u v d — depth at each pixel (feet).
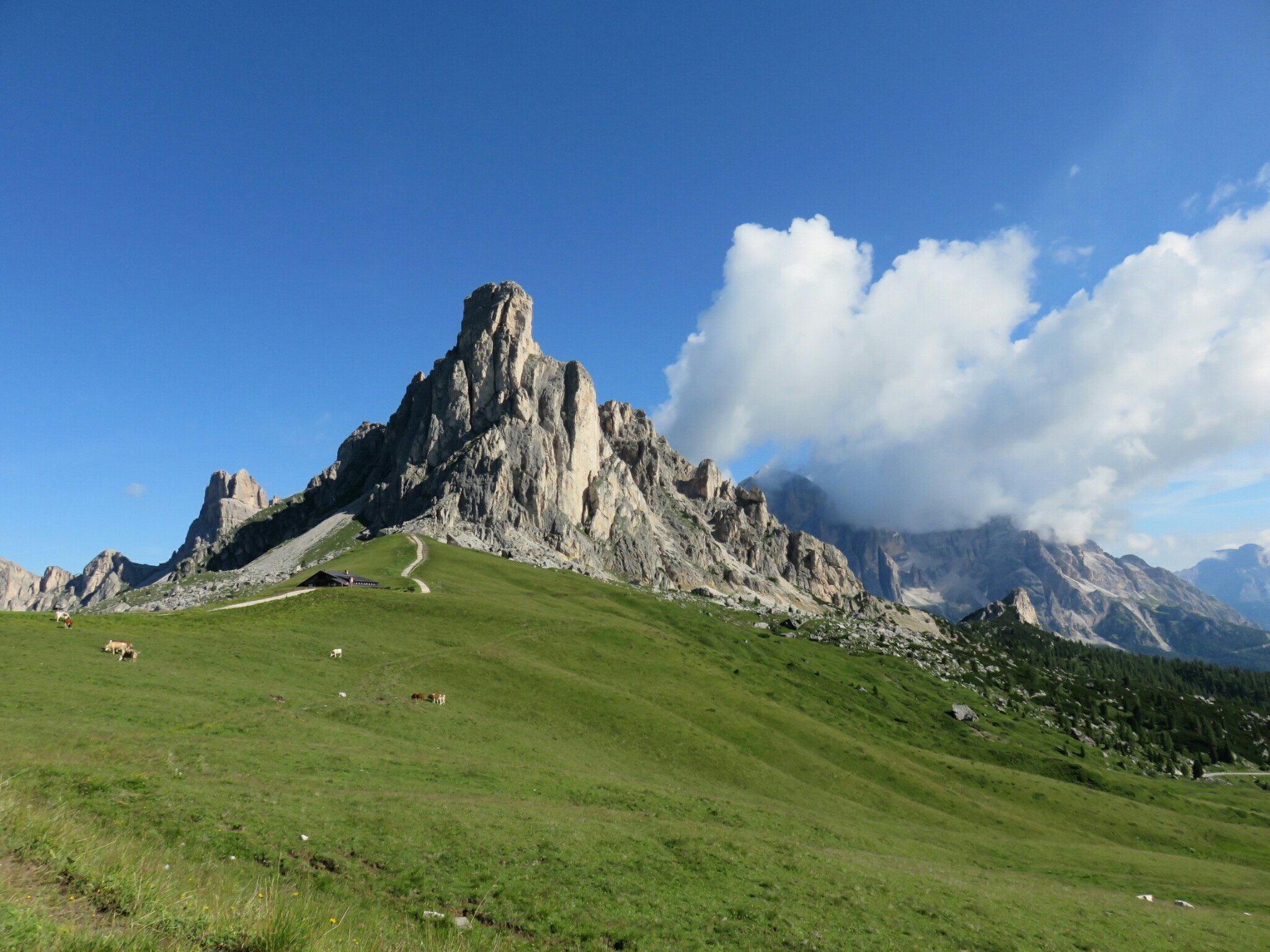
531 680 298.97
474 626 375.45
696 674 381.40
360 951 62.90
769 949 94.73
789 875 124.06
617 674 349.00
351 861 100.63
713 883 114.73
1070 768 428.15
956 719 504.84
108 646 218.18
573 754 228.43
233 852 96.22
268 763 144.05
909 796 293.43
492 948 82.84
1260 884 237.25
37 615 255.09
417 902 92.22
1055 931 122.72
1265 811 449.06
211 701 191.52
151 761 132.26
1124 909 150.51
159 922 55.93
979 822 282.15
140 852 79.66
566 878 106.52
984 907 127.13
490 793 154.20
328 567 614.34
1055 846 247.09
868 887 126.00
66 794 103.86
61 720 153.48
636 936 92.02
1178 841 307.78
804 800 247.09
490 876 103.30
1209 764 634.02
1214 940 138.21
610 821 141.49
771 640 620.49
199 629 278.46
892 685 559.79
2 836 65.57
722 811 179.93
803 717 358.43
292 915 62.90
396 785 147.23
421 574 604.08
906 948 102.42
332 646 292.40
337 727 190.19
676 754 260.21
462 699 263.49
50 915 52.60
